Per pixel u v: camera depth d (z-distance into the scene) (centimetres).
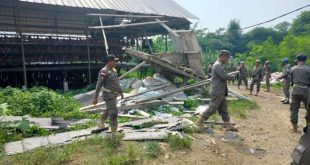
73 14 2212
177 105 1173
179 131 748
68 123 901
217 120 887
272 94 1731
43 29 2350
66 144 648
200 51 1560
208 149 629
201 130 752
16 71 1877
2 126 753
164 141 652
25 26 2186
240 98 1345
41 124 836
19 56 1853
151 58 1428
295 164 375
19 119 843
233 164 566
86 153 586
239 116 973
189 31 1580
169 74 1575
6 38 1777
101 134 705
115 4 2253
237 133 762
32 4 1912
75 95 1680
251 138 734
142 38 2750
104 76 679
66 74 2205
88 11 2145
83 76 2267
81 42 2095
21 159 562
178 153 588
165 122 835
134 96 1243
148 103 1120
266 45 5431
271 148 672
